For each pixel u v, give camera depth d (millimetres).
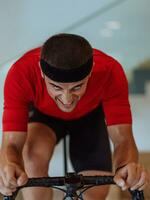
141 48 3346
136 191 1231
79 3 3219
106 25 3273
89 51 1282
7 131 1441
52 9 3207
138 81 3328
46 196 1599
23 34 3172
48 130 1697
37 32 3197
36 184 1216
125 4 3275
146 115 3211
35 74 1457
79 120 1790
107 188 1681
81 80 1265
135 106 3230
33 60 1474
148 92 3305
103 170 1714
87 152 1768
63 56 1237
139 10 3299
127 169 1228
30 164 1568
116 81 1515
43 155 1604
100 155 1734
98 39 3281
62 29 3229
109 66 1521
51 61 1244
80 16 3234
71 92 1282
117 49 3318
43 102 1531
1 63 3066
